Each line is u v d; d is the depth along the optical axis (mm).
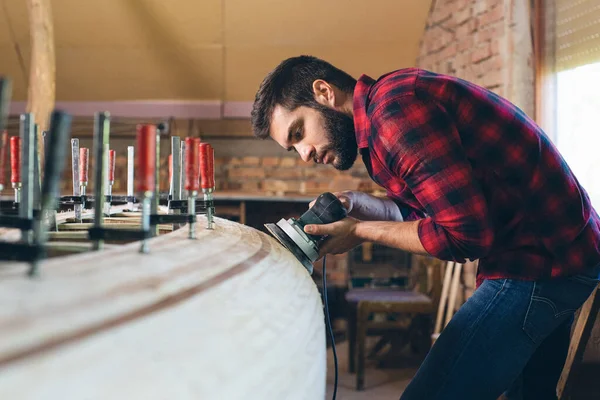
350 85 1268
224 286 477
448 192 986
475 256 1055
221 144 4496
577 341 1368
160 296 391
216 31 4035
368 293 3252
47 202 460
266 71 4246
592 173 2307
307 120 1266
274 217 4457
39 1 3264
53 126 452
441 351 1128
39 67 3285
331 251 1233
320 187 4461
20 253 405
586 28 2334
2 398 222
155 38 4086
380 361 3242
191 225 713
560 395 1411
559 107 2566
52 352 265
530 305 1107
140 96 4438
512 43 2727
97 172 581
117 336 306
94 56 4199
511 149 1057
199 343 354
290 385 435
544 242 1109
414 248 1088
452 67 3461
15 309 308
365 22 3934
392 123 1005
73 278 393
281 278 639
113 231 549
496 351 1108
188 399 303
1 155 615
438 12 3701
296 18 3943
